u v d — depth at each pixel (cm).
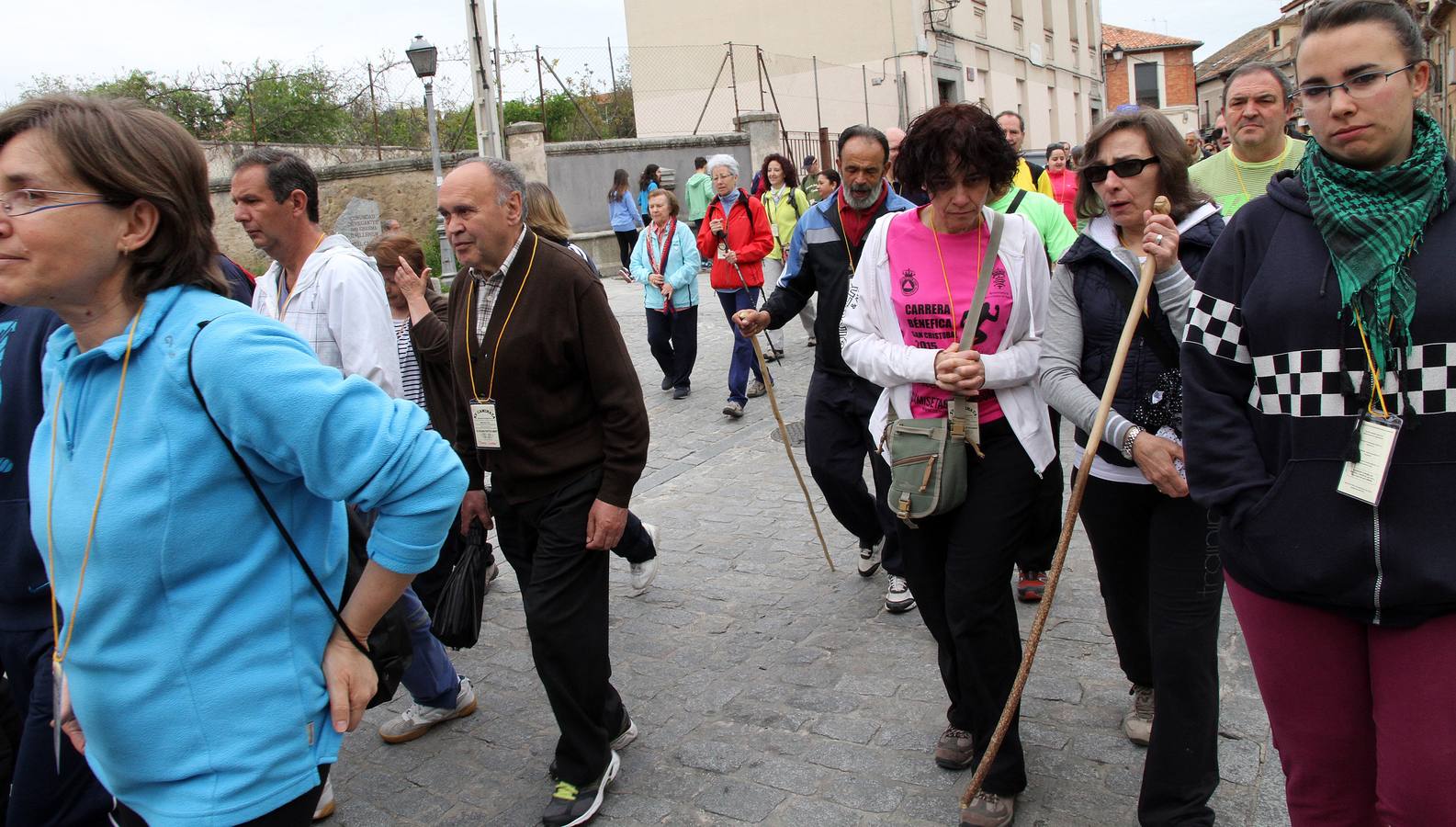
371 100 2025
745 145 2028
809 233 443
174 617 158
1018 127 720
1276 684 210
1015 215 300
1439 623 187
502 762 352
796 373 948
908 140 291
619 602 477
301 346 167
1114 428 266
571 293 303
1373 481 186
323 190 1686
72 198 153
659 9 2633
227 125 2072
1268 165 426
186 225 163
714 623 447
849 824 299
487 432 312
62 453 163
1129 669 320
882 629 426
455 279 329
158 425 156
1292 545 198
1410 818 189
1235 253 209
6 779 273
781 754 339
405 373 449
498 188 300
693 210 1625
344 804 334
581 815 309
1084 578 456
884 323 313
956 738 322
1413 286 183
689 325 877
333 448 161
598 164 1833
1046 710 351
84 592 158
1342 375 192
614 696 346
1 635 244
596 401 308
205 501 158
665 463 709
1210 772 267
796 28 2445
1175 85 4634
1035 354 290
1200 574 262
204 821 158
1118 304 274
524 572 337
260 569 164
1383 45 184
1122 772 313
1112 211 275
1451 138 1777
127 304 164
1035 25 2981
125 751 161
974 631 286
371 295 342
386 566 171
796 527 562
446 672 367
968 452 292
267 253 352
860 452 458
